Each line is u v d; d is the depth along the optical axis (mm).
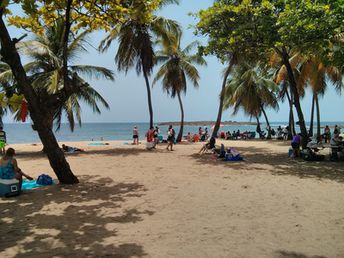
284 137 32156
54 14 9094
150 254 4117
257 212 6074
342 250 4266
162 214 5949
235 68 32500
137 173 10625
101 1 8867
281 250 4266
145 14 9047
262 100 33906
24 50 15609
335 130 18984
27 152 18906
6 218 5707
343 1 10453
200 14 13992
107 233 4918
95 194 7566
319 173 10539
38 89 16594
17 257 4027
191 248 4324
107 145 24391
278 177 9797
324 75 21453
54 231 5012
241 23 13367
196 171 11008
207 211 6141
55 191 7891
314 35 11555
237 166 12211
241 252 4191
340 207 6406
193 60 27031
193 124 198750
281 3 12359
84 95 19172
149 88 22625
